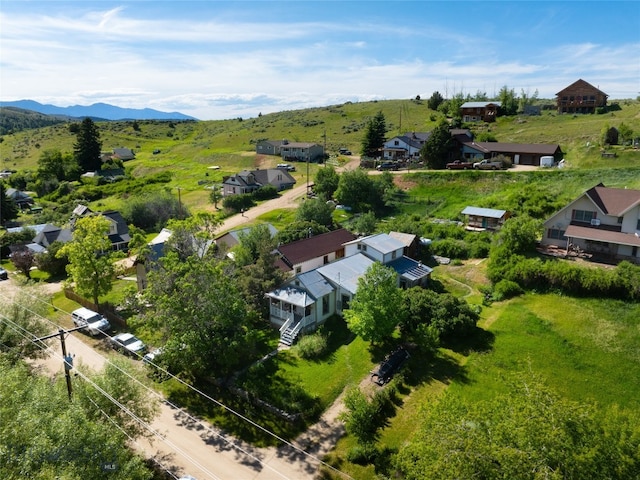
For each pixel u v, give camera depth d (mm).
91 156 125812
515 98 127438
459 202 69000
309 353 33250
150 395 25875
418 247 52125
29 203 101375
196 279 30438
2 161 150125
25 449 16875
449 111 135625
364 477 23031
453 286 44719
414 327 33719
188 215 80188
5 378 20344
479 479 14508
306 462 24219
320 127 153000
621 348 30453
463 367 30344
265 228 48906
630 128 81750
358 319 31609
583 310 35094
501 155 81125
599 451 14477
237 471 23750
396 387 28672
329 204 69625
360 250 46156
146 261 42406
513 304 37875
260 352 34562
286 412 27500
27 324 31891
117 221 68875
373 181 74812
